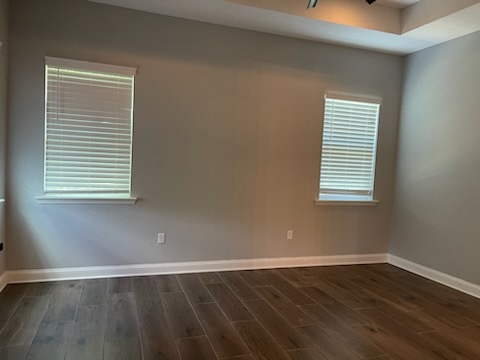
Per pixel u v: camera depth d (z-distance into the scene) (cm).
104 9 334
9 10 307
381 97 446
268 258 414
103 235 351
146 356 217
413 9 361
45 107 325
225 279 367
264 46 390
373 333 263
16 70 314
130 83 349
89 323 256
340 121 434
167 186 368
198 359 216
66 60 323
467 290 361
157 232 369
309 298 326
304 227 426
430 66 412
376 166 453
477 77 357
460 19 331
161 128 361
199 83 370
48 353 215
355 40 401
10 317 260
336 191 439
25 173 324
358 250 455
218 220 389
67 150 335
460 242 372
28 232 329
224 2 318
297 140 413
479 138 355
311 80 412
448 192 387
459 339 259
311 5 287
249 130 393
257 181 401
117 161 351
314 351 232
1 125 301
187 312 282
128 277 358
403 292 355
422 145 421
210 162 381
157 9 340
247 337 246
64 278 342
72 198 335
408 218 439
